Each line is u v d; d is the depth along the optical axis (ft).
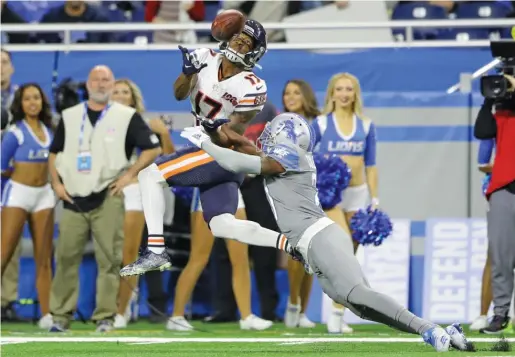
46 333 108.58
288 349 83.51
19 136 118.73
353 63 131.03
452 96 130.00
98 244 111.86
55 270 117.60
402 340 94.79
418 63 131.23
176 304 116.47
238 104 81.87
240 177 86.53
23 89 119.03
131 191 119.24
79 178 111.86
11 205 118.73
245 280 115.85
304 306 120.16
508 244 103.81
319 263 73.10
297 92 118.21
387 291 128.16
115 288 112.27
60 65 131.54
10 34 142.92
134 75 131.03
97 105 113.70
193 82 81.41
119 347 87.76
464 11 143.43
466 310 128.06
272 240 82.38
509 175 103.40
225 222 84.38
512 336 101.24
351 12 141.28
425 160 130.00
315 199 74.79
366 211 109.09
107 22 142.51
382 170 130.00
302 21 142.00
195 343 92.32
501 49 107.45
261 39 81.35
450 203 129.70
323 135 113.60
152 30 133.80
